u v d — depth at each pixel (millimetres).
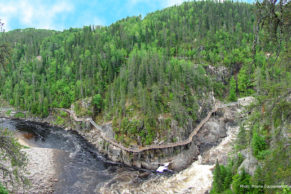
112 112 95875
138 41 169125
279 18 14289
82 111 110062
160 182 58406
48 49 180625
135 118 81312
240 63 135375
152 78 96938
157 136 76312
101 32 195500
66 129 107812
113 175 62406
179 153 73062
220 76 133000
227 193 36469
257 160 34094
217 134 90562
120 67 128375
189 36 161250
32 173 57625
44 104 122688
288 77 14570
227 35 154625
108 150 77625
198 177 59125
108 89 109688
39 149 75500
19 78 148500
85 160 71875
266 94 15383
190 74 108188
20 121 117750
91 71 133125
